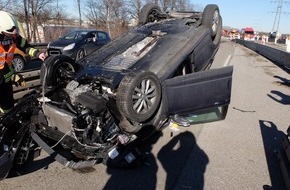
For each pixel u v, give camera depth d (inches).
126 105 141.6
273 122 221.0
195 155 164.1
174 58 180.7
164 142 178.2
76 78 171.8
